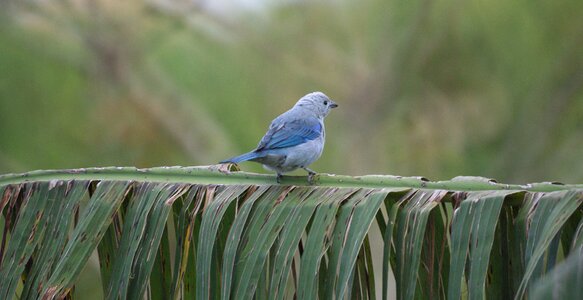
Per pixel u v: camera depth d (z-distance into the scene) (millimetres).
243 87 16266
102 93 15477
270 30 16312
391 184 5758
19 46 15305
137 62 15734
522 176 15656
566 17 15641
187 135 15672
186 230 6051
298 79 16250
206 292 5656
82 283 14305
